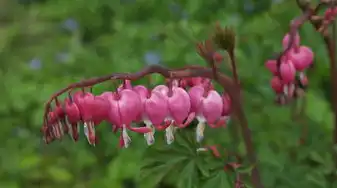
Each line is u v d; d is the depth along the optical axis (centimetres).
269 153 69
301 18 57
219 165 60
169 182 79
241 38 100
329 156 69
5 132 105
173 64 100
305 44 85
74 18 144
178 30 101
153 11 139
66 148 99
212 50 55
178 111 52
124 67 106
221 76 55
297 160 70
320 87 96
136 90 53
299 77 58
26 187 96
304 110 76
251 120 80
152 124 53
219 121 56
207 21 124
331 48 62
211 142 75
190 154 61
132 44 115
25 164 97
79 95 51
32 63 118
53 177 95
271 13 108
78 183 95
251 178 61
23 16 167
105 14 149
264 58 91
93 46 129
